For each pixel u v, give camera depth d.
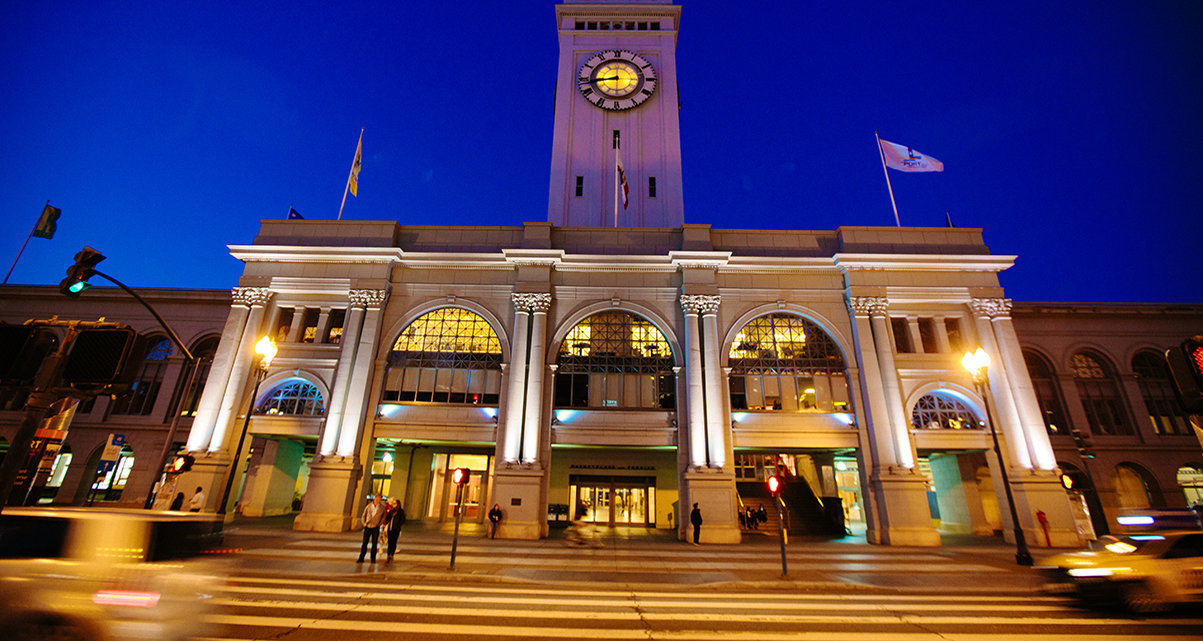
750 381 28.09
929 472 34.41
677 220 38.94
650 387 28.30
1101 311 34.84
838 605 12.07
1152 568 11.04
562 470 32.31
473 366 28.45
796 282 29.48
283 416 27.55
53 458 9.62
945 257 28.77
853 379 27.69
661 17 45.38
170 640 6.48
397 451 32.06
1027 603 12.44
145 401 34.84
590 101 42.00
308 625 9.15
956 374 27.84
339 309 29.48
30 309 35.53
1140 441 32.72
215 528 7.63
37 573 6.57
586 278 29.62
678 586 14.19
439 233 30.88
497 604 11.38
